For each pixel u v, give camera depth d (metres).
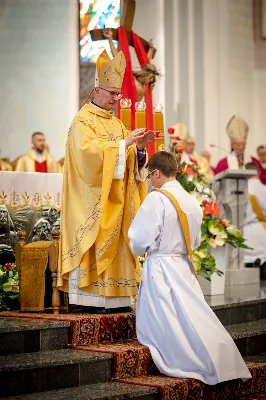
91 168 5.49
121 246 5.68
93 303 5.62
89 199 5.56
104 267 5.54
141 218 5.20
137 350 5.21
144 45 8.62
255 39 13.52
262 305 7.01
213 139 13.23
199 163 12.39
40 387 4.75
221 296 7.23
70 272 5.64
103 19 12.40
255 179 10.95
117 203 5.64
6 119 12.77
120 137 5.84
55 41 12.66
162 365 5.18
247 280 8.52
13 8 12.80
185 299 5.17
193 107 13.16
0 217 6.18
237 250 8.48
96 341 5.41
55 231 5.82
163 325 5.18
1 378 4.58
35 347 5.11
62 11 12.61
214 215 7.01
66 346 5.27
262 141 13.49
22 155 12.27
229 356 5.16
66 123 12.62
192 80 13.17
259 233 10.45
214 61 13.28
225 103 13.34
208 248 7.39
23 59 12.77
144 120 6.77
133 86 8.13
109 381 5.06
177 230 5.27
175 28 13.09
